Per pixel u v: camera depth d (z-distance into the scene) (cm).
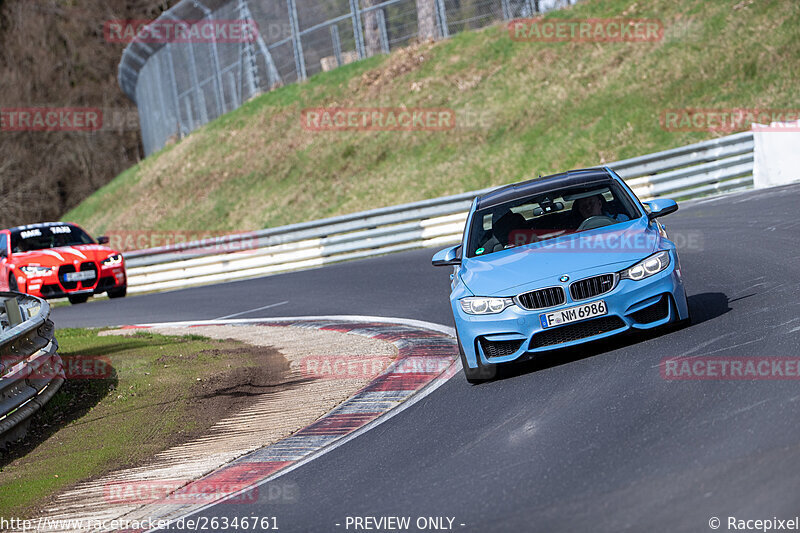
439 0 11519
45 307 3378
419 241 6875
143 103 16375
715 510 1357
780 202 4825
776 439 1591
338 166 10206
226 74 12962
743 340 2311
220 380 3322
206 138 12394
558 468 1709
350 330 4078
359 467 2053
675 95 8250
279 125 11494
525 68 10031
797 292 2723
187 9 13200
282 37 12362
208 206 10925
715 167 6078
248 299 5906
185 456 2470
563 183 2912
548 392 2272
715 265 3588
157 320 5575
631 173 6412
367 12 12006
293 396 2973
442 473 1853
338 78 11688
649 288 2412
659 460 1625
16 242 6894
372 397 2755
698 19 9169
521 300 2420
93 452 2609
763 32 8381
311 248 7300
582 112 8794
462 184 8712
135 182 12888
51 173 19388
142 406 3067
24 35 19900
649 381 2133
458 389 2586
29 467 2550
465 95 10169
